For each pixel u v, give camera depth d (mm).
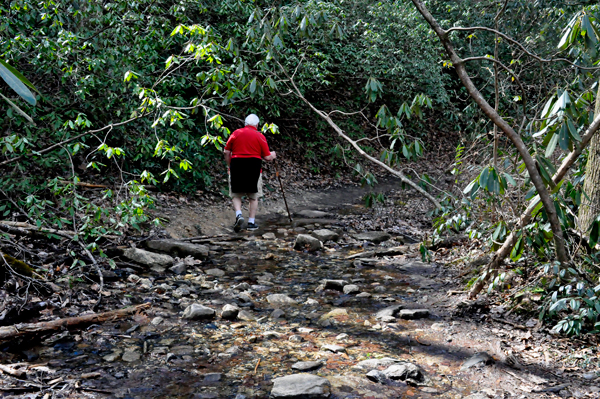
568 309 3713
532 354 3311
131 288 4410
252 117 6898
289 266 5516
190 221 7062
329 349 3322
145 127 7078
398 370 2965
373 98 3588
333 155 12281
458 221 4340
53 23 5582
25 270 4168
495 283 3848
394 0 12133
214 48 4578
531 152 3779
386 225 7977
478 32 13148
